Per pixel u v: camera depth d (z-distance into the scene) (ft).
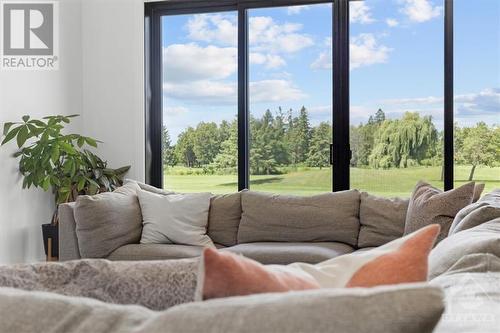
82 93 17.08
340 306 2.01
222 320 2.03
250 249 11.67
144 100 16.84
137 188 13.64
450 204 10.59
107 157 16.99
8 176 14.26
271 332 1.96
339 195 12.80
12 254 14.42
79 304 2.41
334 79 15.83
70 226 12.19
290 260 11.16
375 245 12.17
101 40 17.01
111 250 12.00
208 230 13.07
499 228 5.70
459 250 4.60
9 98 14.42
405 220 12.04
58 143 14.21
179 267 3.35
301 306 2.04
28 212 15.03
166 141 17.17
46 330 2.27
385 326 1.94
